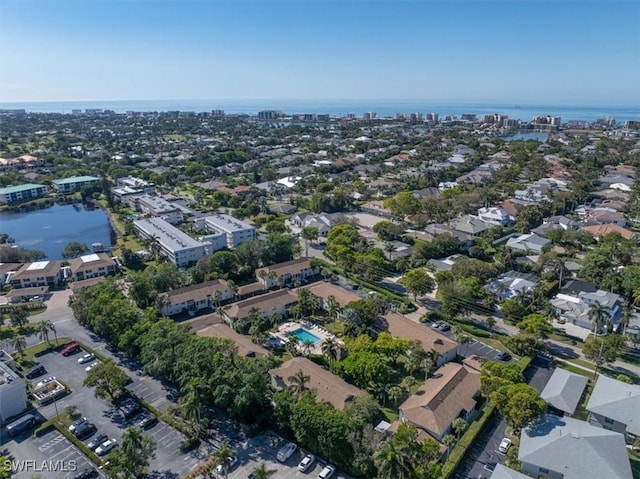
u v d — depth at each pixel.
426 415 84.06
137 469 72.75
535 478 73.56
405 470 63.59
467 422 89.12
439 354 106.75
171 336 100.00
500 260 166.62
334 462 78.25
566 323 130.75
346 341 112.50
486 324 128.38
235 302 137.38
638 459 78.69
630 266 150.12
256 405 87.38
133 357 111.31
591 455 73.06
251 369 90.06
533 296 133.75
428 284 139.38
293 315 133.62
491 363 96.88
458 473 76.50
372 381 95.31
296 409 80.88
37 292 148.88
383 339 107.19
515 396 81.94
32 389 99.25
